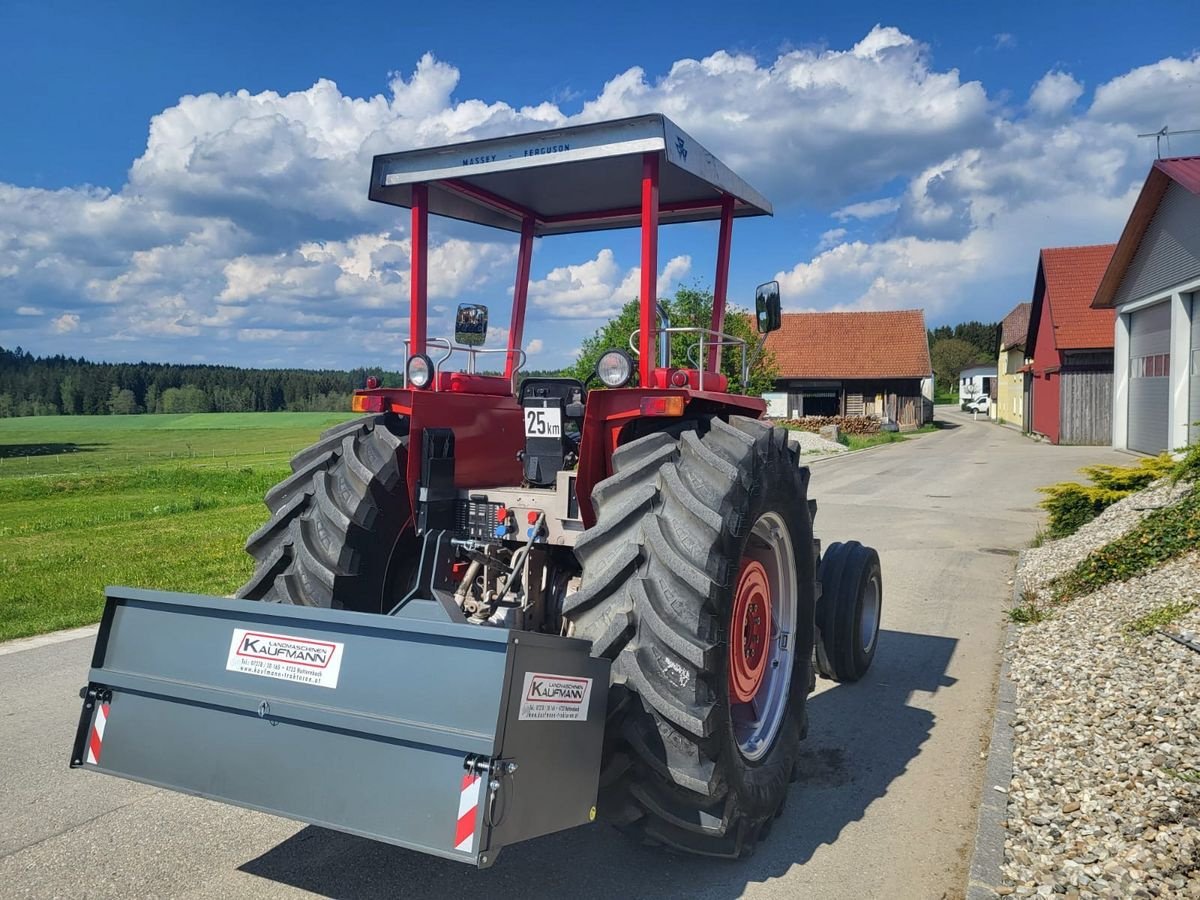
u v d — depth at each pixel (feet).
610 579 9.78
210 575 29.71
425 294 13.29
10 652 20.93
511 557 11.89
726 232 15.30
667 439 10.82
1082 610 21.48
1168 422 65.62
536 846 11.59
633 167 13.21
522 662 8.12
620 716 9.57
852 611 17.43
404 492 12.23
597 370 11.03
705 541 9.80
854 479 62.39
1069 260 98.58
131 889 10.54
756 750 11.57
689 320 17.88
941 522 40.68
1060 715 14.88
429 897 10.38
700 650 9.39
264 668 9.14
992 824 11.37
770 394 150.51
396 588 12.28
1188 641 16.84
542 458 12.76
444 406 12.61
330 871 10.99
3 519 50.01
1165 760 12.48
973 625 22.65
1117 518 30.32
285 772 8.86
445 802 8.00
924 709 16.70
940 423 170.19
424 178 12.60
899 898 10.30
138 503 57.98
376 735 8.38
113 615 10.15
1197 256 58.08
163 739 9.57
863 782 13.56
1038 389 114.83
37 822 12.32
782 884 10.62
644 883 10.66
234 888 10.57
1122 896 9.51
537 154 11.75
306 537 11.51
